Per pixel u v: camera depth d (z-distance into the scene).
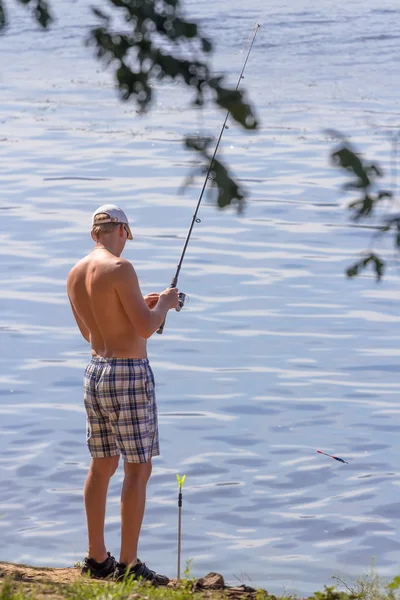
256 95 126.12
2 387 43.16
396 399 41.81
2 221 75.38
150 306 20.20
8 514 30.86
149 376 18.86
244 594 18.02
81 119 118.12
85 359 47.28
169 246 69.06
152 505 31.98
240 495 32.69
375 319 53.47
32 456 35.38
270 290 58.72
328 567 27.77
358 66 144.75
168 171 93.44
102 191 85.88
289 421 39.41
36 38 176.50
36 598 15.78
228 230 73.44
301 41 160.25
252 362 46.75
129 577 18.50
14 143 105.12
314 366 46.16
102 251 18.92
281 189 85.81
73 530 29.91
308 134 106.12
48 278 61.09
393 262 64.00
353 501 32.12
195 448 36.78
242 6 189.88
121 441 18.62
